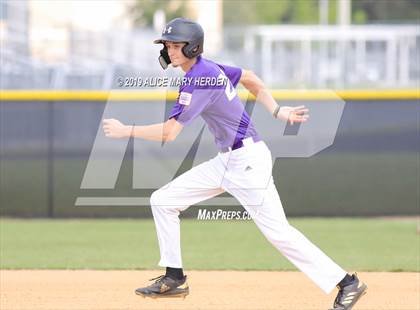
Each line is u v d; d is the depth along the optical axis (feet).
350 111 122.62
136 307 67.51
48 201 124.88
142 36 246.68
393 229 112.68
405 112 122.31
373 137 122.62
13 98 124.67
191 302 69.46
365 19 428.97
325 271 57.11
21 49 228.43
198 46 56.59
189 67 57.77
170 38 56.08
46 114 124.88
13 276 81.66
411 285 76.79
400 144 122.42
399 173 122.52
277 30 260.01
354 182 123.03
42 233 110.93
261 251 97.14
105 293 73.26
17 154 124.77
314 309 66.69
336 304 57.26
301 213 123.44
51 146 124.67
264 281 78.79
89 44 239.30
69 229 114.83
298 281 78.69
